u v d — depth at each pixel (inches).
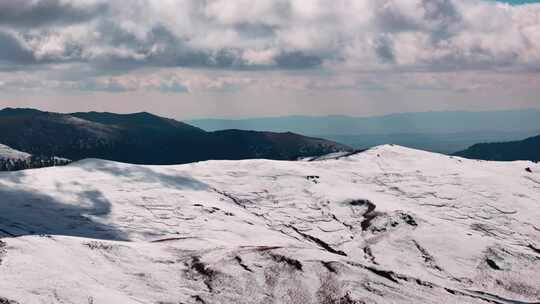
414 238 5236.2
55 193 6461.6
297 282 2910.9
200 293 2783.0
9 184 6648.6
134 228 5378.9
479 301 3019.2
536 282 4291.3
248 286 2871.6
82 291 2434.8
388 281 3056.1
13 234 4724.4
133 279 2822.3
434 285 3164.4
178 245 3644.2
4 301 2143.2
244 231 5526.6
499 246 4987.7
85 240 3233.3
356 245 5359.3
